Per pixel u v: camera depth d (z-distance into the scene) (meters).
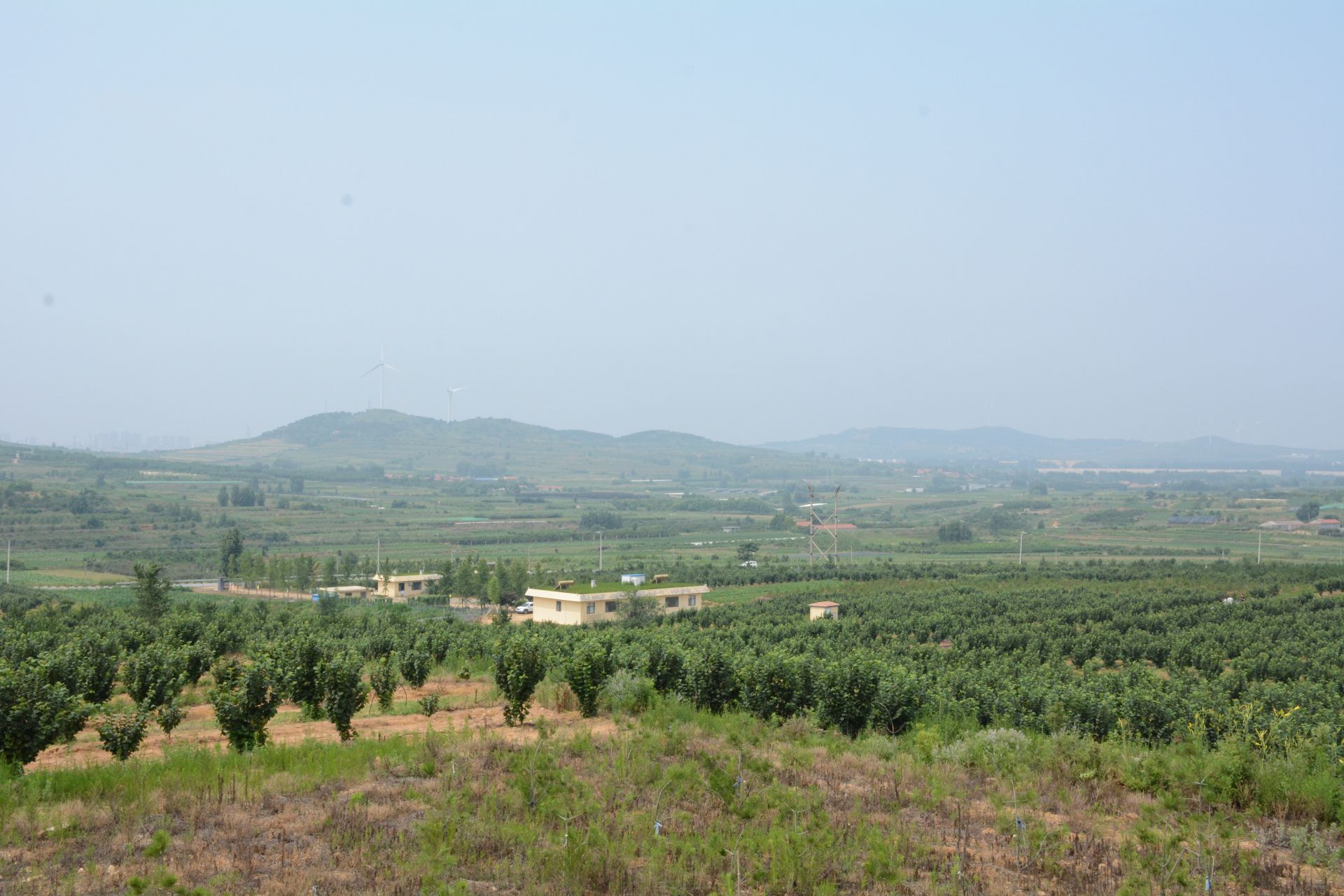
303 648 28.70
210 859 13.00
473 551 190.88
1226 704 32.19
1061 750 21.39
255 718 22.56
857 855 13.93
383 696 30.14
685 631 61.41
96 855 13.13
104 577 131.38
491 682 39.16
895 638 62.97
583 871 12.57
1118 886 13.13
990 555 182.50
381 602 108.81
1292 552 179.62
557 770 17.44
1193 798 18.55
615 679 27.94
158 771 17.75
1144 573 116.06
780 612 85.81
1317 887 13.45
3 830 13.84
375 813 15.33
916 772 19.41
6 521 178.88
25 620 64.44
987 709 32.22
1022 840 14.73
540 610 86.44
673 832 14.48
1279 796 18.09
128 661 32.66
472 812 15.40
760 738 22.64
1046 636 63.97
